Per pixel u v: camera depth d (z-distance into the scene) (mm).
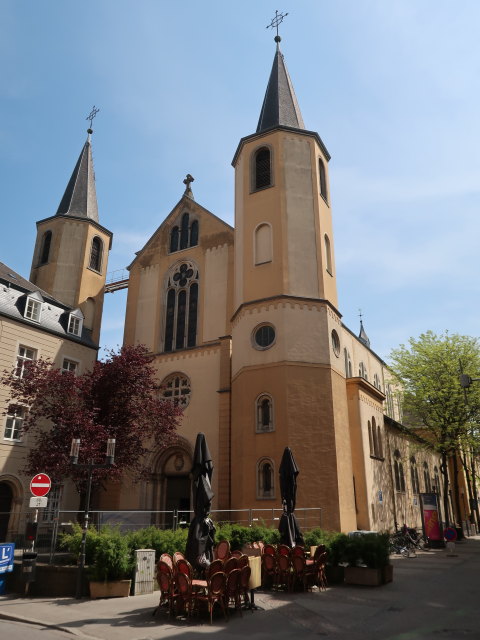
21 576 13758
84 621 10523
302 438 22406
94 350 31516
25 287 28719
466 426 36031
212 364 29062
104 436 20375
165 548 14766
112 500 28719
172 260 33688
